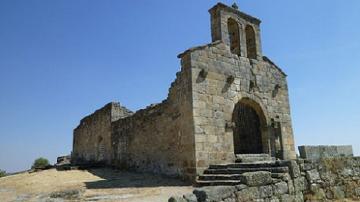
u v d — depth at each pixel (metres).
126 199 10.88
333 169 13.47
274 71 19.44
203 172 14.16
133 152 20.00
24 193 14.11
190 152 14.44
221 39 16.80
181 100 15.50
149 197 11.13
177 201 8.59
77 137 32.00
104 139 25.00
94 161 26.12
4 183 18.28
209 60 15.88
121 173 19.20
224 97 16.05
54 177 18.61
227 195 9.52
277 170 11.83
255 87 17.86
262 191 10.55
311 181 12.35
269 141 17.80
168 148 16.28
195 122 14.50
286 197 11.26
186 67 15.34
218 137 15.20
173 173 15.60
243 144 19.72
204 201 8.95
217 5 17.28
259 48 19.00
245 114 19.84
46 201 11.24
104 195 11.90
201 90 15.14
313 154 14.42
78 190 12.70
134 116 20.42
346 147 16.39
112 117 24.16
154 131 17.84
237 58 17.38
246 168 12.91
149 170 17.88
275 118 18.50
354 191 13.88
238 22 18.16
